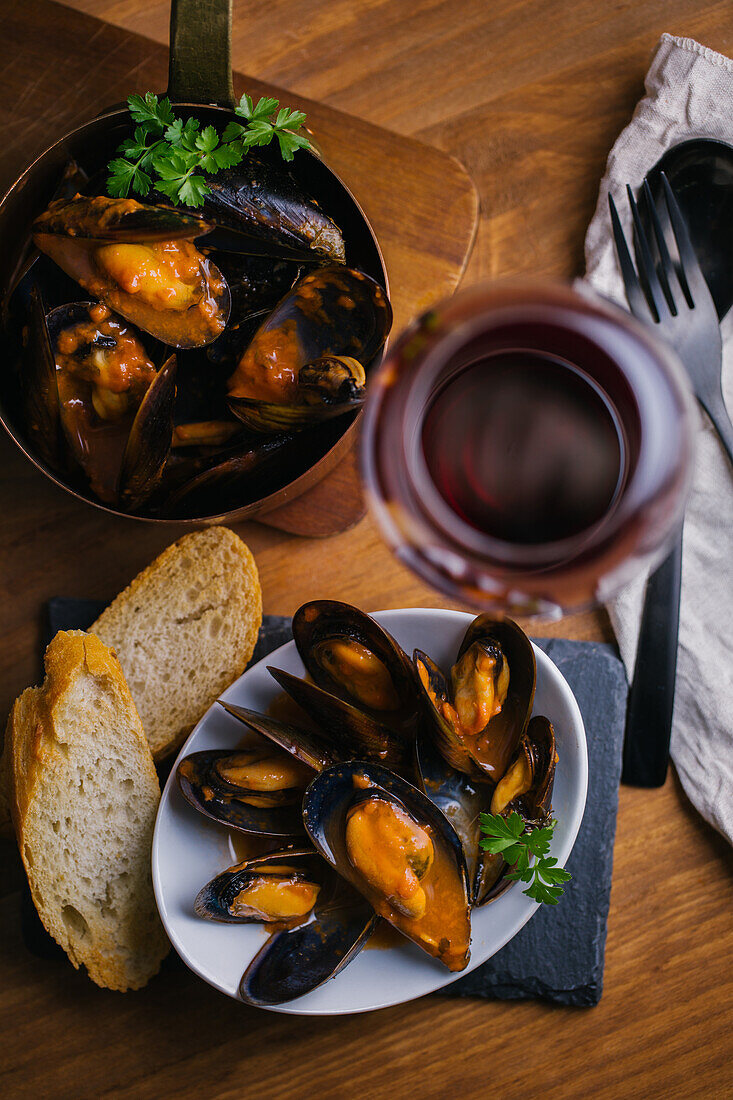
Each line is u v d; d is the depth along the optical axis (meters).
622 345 0.35
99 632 0.52
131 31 0.53
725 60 0.51
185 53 0.46
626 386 0.35
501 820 0.47
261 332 0.48
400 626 0.50
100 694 0.50
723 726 0.52
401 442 0.35
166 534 0.54
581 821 0.50
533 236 0.54
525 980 0.52
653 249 0.52
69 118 0.53
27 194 0.47
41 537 0.54
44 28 0.53
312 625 0.50
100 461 0.49
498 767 0.49
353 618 0.49
